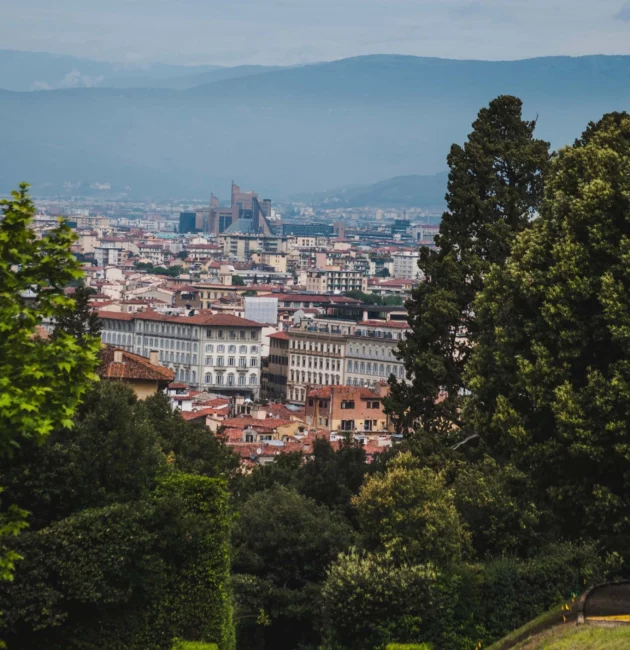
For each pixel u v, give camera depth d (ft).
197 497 249.55
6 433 172.55
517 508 301.63
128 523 232.12
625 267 268.62
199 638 244.42
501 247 401.70
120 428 247.50
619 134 310.04
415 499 299.79
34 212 184.75
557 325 274.77
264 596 334.85
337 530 348.18
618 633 208.64
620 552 290.15
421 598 263.90
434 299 396.16
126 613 238.48
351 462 409.08
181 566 245.24
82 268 185.88
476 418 303.48
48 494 238.27
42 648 232.53
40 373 173.06
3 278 181.27
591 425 265.34
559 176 298.35
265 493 367.66
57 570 227.20
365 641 265.13
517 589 271.08
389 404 401.29
